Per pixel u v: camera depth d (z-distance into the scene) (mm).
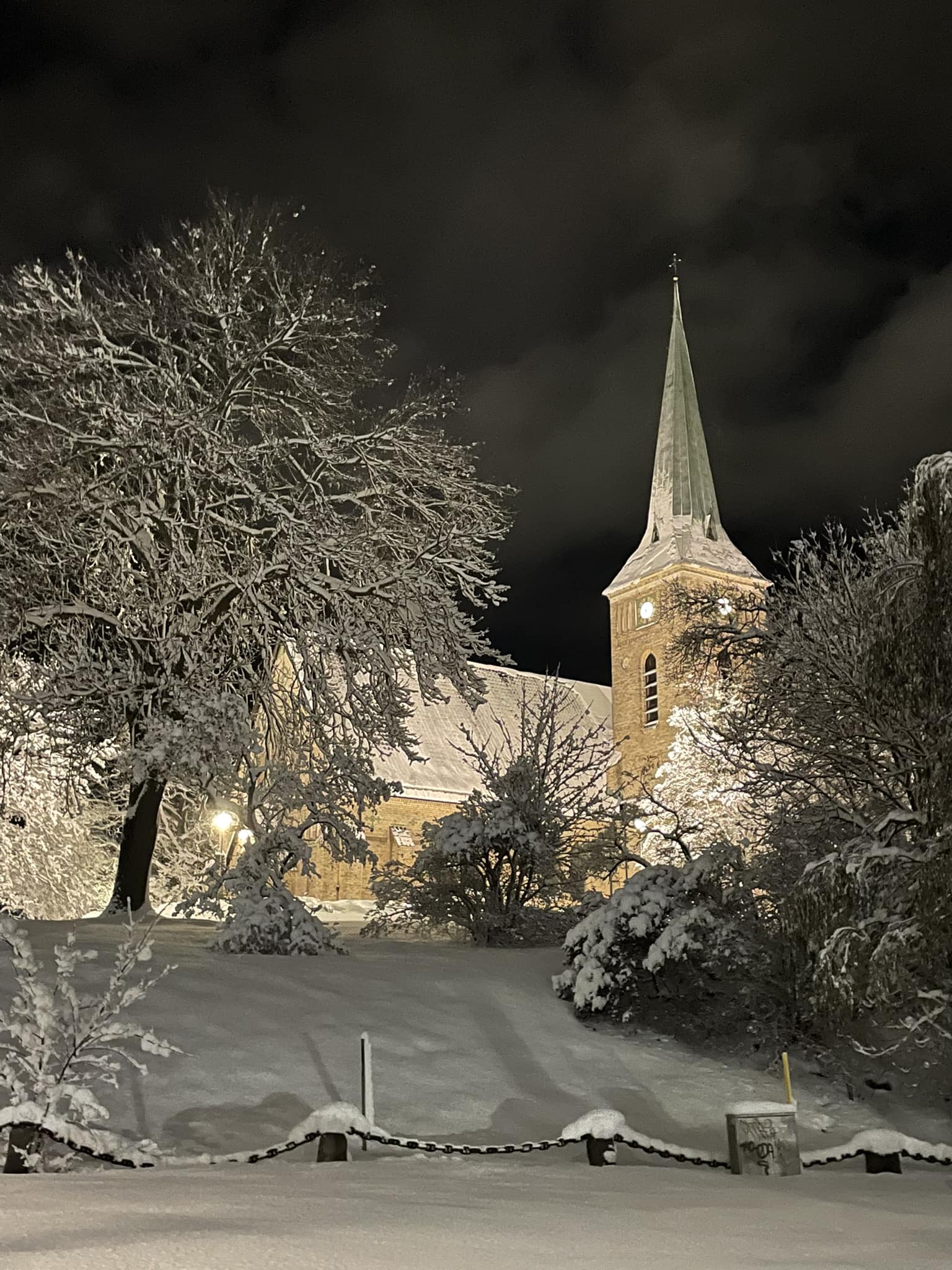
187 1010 14922
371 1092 11562
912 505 14922
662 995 17719
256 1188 8023
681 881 18375
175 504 25109
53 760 32938
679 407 78500
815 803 21438
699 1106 14555
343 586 25938
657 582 72375
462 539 26953
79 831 36875
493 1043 15633
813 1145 13242
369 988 17234
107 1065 9844
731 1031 17328
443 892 25500
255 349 26406
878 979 13766
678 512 75812
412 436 26984
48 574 24672
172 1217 6754
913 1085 15984
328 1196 7762
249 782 24234
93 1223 6512
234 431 27109
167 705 24766
